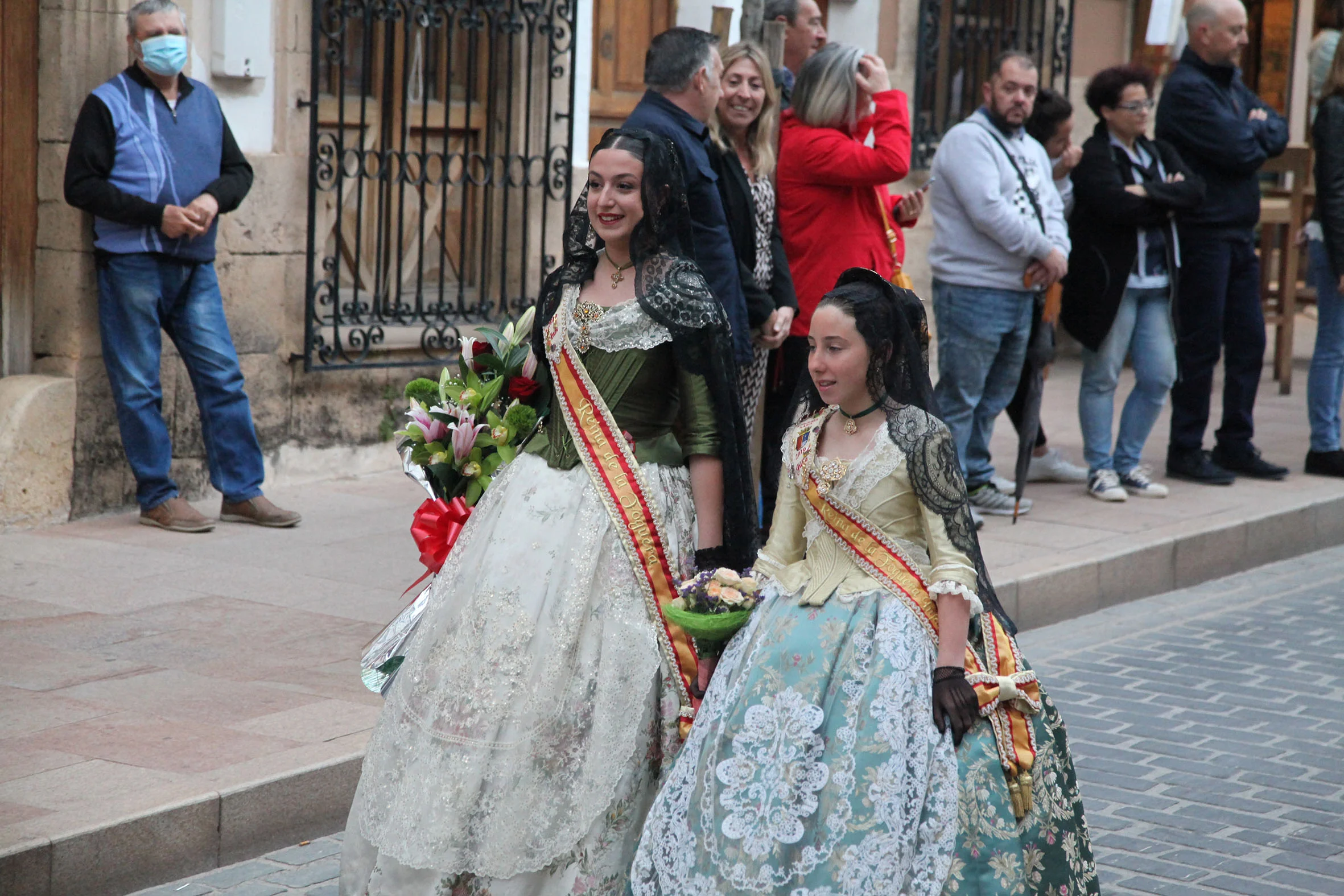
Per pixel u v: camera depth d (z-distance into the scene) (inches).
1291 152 461.1
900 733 132.0
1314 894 167.9
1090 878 142.0
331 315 323.9
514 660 141.6
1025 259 295.3
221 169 281.0
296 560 264.7
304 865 167.0
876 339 139.3
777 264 251.3
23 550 264.2
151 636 220.5
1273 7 621.0
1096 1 508.7
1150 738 217.3
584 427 148.4
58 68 275.6
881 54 428.5
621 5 375.9
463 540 151.4
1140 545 293.9
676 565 148.0
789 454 145.9
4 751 174.9
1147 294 329.7
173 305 279.4
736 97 242.4
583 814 139.2
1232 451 360.8
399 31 330.0
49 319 282.5
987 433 316.5
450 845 137.9
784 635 138.7
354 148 324.5
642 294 147.7
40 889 149.7
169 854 160.6
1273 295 526.3
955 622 135.8
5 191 282.4
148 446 279.0
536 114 351.6
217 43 295.7
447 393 165.3
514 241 354.6
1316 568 323.3
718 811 132.9
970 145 292.2
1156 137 342.3
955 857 130.9
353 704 195.2
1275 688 241.3
